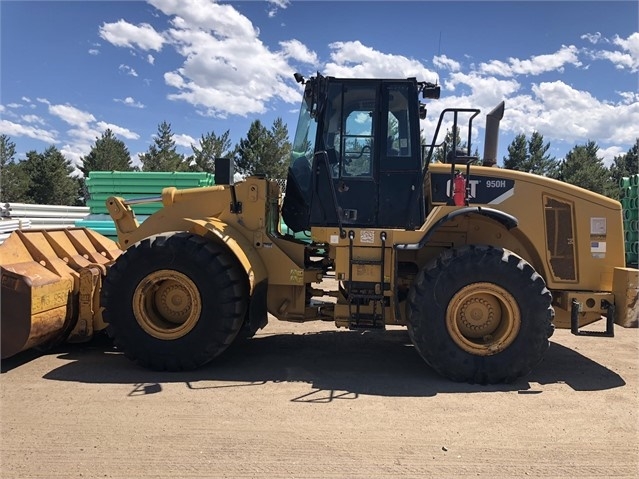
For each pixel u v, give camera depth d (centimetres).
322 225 513
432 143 491
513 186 510
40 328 475
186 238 478
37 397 407
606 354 570
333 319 531
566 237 505
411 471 301
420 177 503
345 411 389
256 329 498
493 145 566
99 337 608
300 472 297
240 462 307
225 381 455
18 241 509
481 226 523
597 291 502
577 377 484
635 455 326
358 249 488
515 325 456
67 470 295
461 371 457
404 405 404
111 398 407
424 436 348
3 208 1116
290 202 550
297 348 578
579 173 3891
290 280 517
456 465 309
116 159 4606
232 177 534
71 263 549
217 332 470
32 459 307
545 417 384
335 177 509
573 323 479
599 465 312
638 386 459
